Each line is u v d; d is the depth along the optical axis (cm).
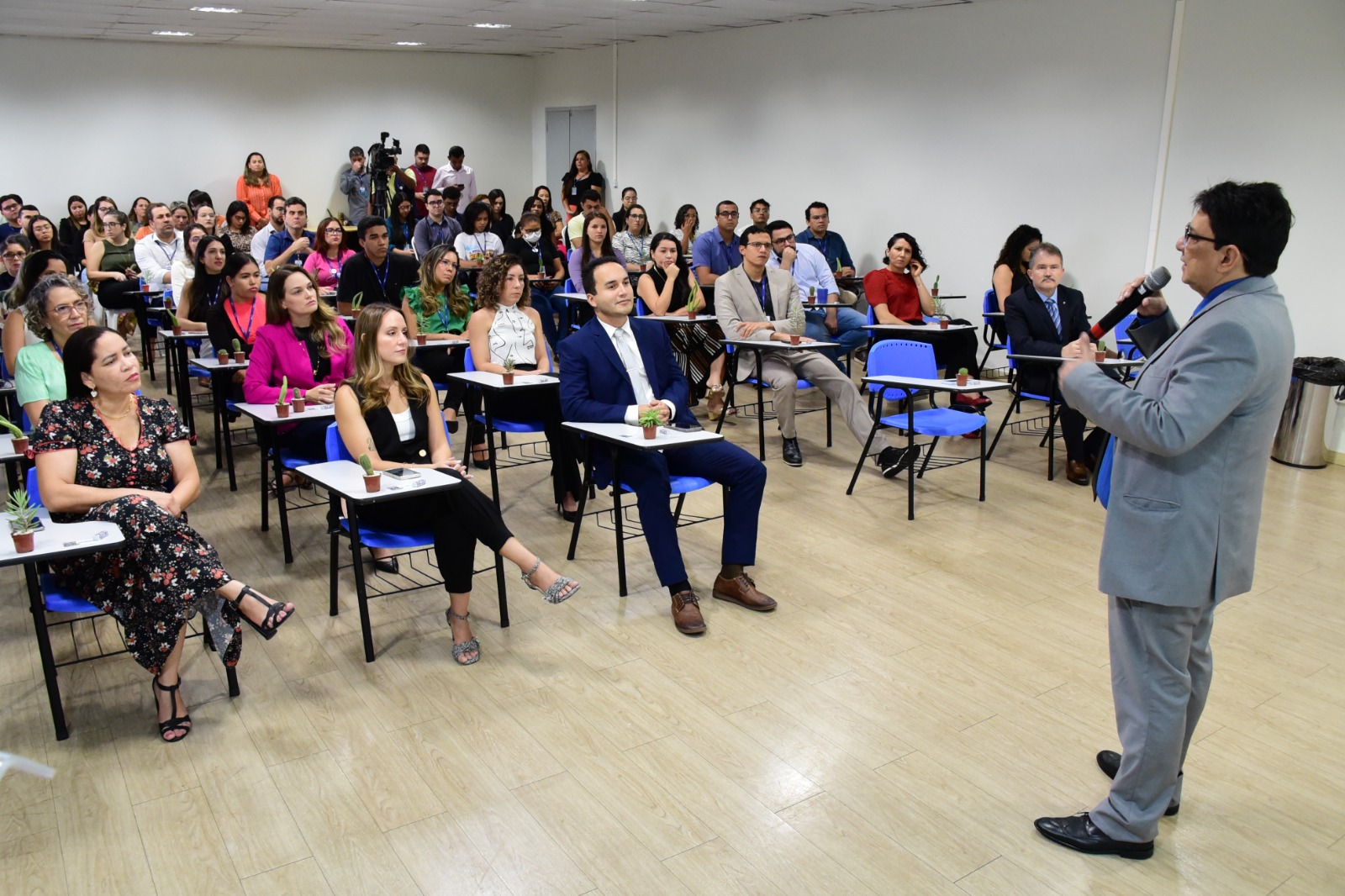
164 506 294
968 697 315
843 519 480
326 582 396
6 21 1008
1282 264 627
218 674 323
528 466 564
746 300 603
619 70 1252
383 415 351
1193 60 666
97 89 1192
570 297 748
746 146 1075
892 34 887
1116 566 215
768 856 239
